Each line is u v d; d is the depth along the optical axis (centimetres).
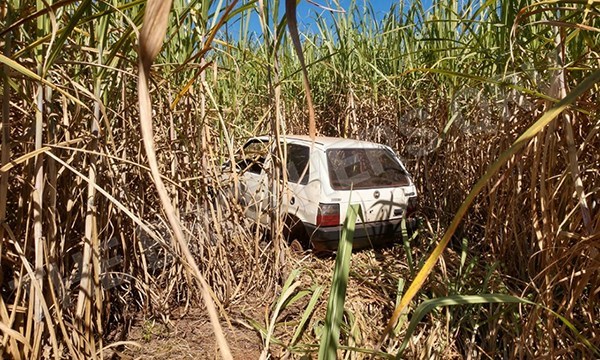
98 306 198
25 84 162
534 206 219
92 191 187
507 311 268
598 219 166
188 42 271
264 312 308
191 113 292
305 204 433
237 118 348
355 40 565
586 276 173
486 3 213
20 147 188
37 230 152
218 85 344
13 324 158
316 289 294
